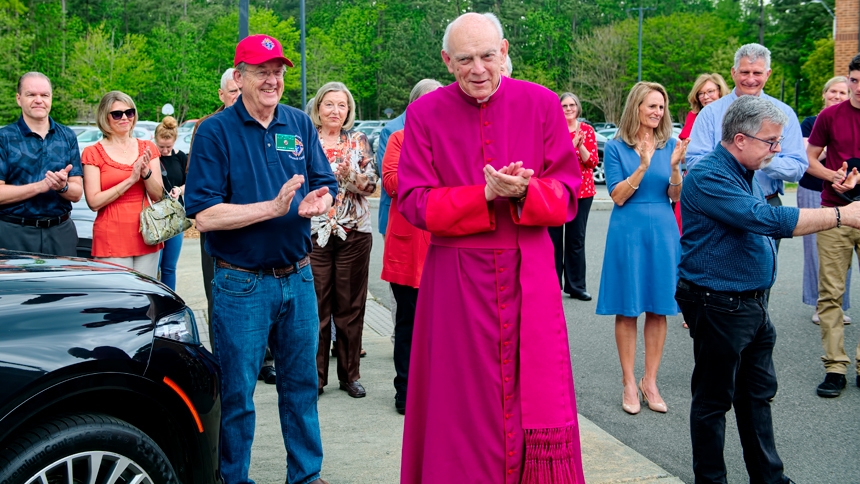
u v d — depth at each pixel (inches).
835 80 261.3
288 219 130.6
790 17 2076.8
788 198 698.8
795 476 149.9
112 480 102.8
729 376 132.6
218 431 118.1
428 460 114.1
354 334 195.5
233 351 131.3
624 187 183.2
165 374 109.7
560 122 115.6
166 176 249.8
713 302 131.2
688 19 2100.1
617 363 227.5
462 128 114.7
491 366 112.1
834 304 194.5
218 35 2492.6
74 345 101.5
